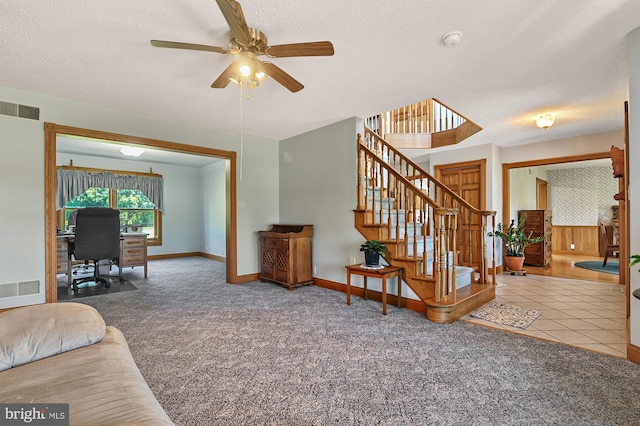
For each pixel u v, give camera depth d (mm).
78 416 881
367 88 3025
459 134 4949
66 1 1798
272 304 3469
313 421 1498
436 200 4215
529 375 1906
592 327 2723
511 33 2119
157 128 3918
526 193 6594
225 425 1468
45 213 3221
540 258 5887
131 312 3201
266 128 4418
